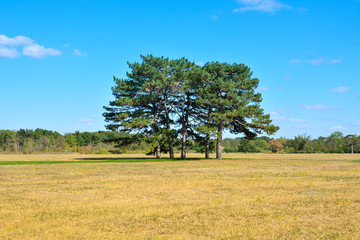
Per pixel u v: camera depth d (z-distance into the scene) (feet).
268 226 31.45
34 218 34.91
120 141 188.75
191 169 101.81
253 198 46.29
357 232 29.30
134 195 49.37
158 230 30.42
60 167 111.45
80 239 27.76
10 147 351.87
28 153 325.62
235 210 38.40
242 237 28.12
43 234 29.09
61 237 28.27
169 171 94.27
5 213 37.24
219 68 169.58
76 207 40.45
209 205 41.37
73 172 90.79
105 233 29.43
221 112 165.58
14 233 29.30
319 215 35.73
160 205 41.50
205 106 176.24
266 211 37.83
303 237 27.99
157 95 169.27
